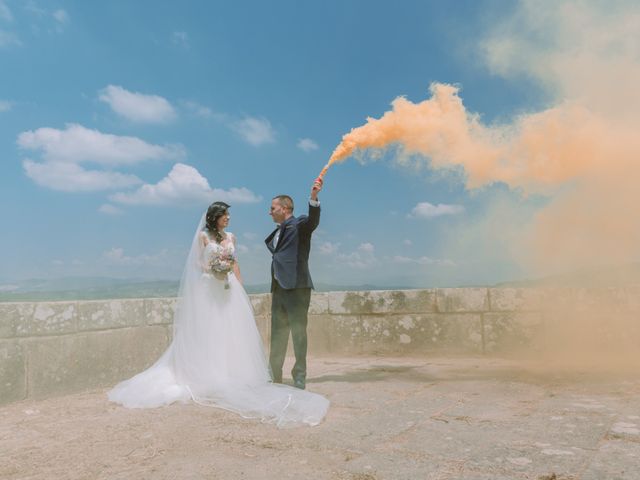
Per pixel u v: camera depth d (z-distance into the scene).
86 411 4.39
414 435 3.38
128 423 3.88
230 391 4.47
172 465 2.90
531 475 2.58
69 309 5.36
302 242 5.12
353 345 8.01
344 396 4.74
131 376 5.93
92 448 3.27
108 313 5.73
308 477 2.65
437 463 2.81
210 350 4.79
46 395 5.07
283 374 6.31
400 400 4.52
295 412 3.92
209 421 3.88
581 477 2.53
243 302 5.21
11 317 4.86
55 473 2.83
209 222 5.19
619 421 3.54
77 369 5.38
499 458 2.85
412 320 7.77
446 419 3.79
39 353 5.05
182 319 4.98
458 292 7.60
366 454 3.01
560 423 3.55
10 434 3.72
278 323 5.27
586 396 4.42
